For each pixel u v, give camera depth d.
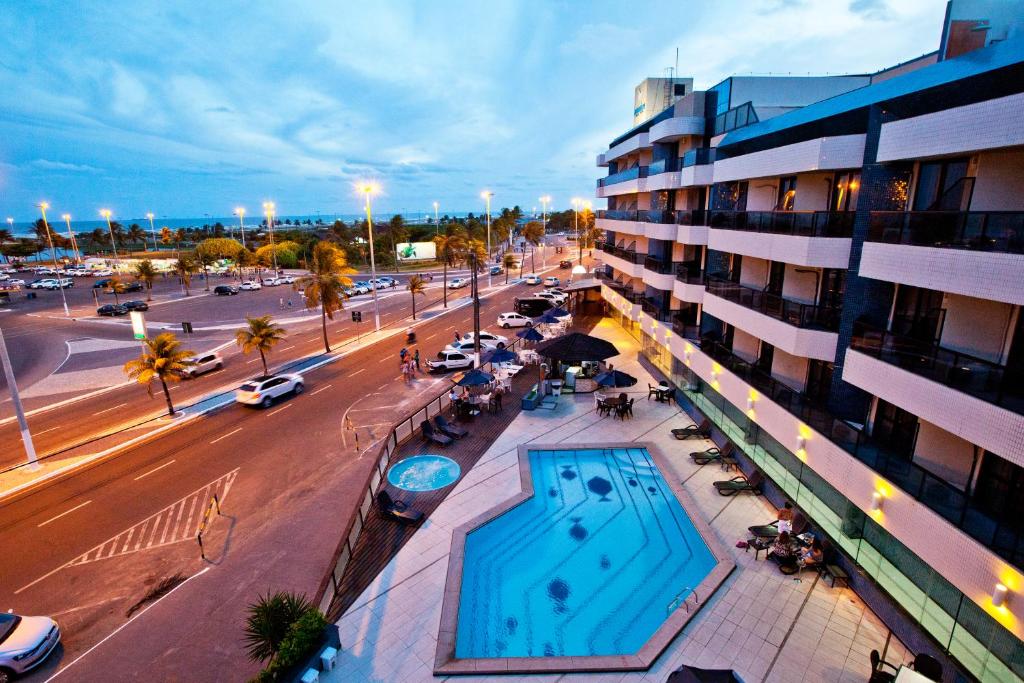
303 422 24.36
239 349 38.78
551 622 12.33
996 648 8.91
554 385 26.98
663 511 16.75
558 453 20.66
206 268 80.38
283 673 9.84
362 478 18.97
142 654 11.37
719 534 15.02
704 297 22.50
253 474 19.38
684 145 27.16
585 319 47.44
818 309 14.87
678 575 13.90
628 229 34.84
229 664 11.10
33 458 19.97
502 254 109.19
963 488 11.19
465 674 10.50
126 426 24.14
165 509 17.09
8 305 60.91
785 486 15.88
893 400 11.14
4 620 11.37
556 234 180.12
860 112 13.58
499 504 16.64
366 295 66.62
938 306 11.75
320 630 10.53
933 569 10.40
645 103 36.94
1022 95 8.28
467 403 23.78
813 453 13.95
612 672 10.52
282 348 39.25
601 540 15.36
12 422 25.09
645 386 28.20
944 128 9.81
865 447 12.23
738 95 23.36
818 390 17.00
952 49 11.65
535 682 10.30
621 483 18.48
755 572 13.38
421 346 39.00
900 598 11.26
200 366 32.44
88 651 11.45
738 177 18.41
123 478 19.16
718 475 18.48
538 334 34.06
